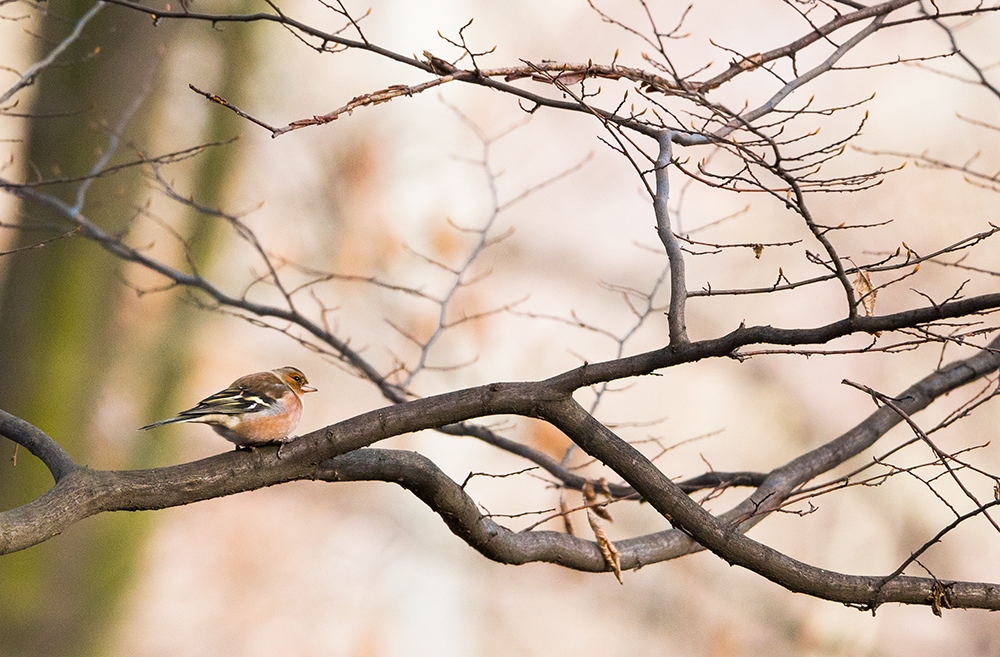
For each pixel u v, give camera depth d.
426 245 16.30
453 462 16.45
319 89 17.12
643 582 18.88
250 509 21.31
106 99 11.93
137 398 13.02
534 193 17.86
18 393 11.87
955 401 16.55
